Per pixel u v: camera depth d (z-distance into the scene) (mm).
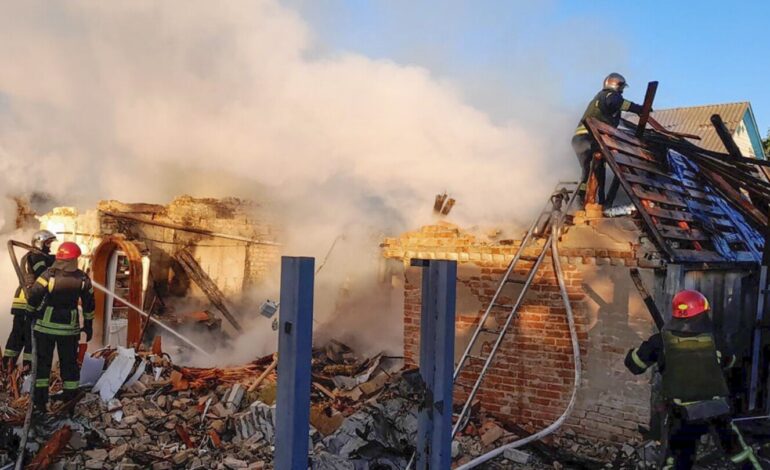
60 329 5387
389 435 6062
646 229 5988
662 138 7605
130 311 9930
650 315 5902
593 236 6215
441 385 3375
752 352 6324
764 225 7371
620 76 7359
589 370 6211
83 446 5160
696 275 6320
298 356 2826
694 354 4527
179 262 11281
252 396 6133
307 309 2859
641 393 5941
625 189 6184
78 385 5621
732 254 6887
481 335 6812
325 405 6254
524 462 5828
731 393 6715
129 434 5441
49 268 5422
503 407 6637
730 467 5566
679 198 7023
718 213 7523
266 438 5555
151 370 6406
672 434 4605
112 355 6414
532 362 6504
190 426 5656
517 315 6594
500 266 6750
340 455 5641
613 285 6117
